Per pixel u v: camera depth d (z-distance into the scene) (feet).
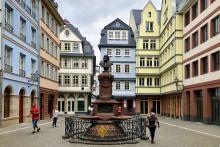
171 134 69.87
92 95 219.82
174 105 150.30
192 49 120.06
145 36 184.85
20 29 97.09
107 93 62.49
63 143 52.80
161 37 178.29
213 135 67.62
